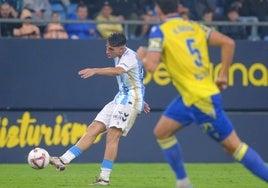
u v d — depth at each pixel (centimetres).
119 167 4234
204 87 2548
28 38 4459
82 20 4638
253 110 4678
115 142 3291
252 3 5122
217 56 4597
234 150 2588
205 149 4606
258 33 4900
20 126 4459
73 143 4500
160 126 2595
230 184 3397
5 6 4703
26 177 3628
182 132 4584
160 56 2525
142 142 4541
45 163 3225
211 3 5031
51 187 3198
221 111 2566
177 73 2553
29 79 4466
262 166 2583
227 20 5000
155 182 3456
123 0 4988
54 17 4716
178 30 2553
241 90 4641
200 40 2575
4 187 3212
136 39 4500
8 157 4447
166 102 4556
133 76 3312
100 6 4975
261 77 4659
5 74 4444
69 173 3850
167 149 2609
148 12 4959
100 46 4497
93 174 3800
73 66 4491
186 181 2634
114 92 4525
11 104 4453
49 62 4478
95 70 3150
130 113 3309
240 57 4641
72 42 4481
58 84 4491
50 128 4488
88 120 4519
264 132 4656
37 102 4472
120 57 3278
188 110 2559
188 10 4947
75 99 4500
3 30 4581
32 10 4838
